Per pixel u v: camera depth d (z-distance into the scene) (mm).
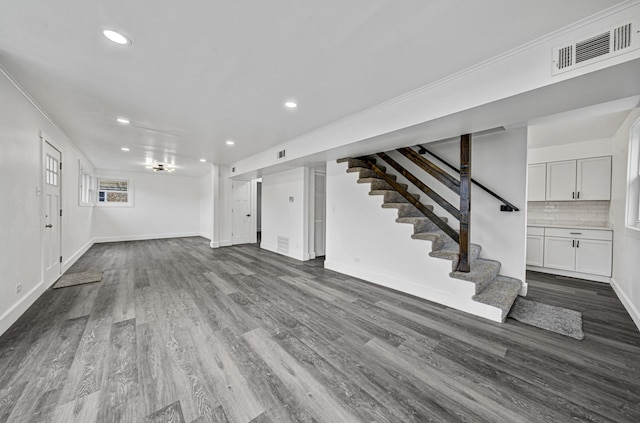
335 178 4367
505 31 1593
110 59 1949
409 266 3281
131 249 6453
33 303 2811
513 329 2320
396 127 2609
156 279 3867
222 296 3146
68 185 4312
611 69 1464
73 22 1541
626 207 2975
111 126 3543
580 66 1530
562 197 4312
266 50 1832
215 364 1784
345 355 1909
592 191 4035
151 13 1472
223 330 2275
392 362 1828
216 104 2775
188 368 1736
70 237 4523
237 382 1604
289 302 2959
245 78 2223
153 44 1768
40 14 1469
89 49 1824
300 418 1336
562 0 1341
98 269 4430
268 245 6523
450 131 2676
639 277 2457
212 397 1475
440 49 1788
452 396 1503
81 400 1436
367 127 2928
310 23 1554
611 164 3873
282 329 2305
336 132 3352
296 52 1854
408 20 1511
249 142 4461
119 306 2803
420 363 1818
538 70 1691
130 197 7969
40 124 2949
